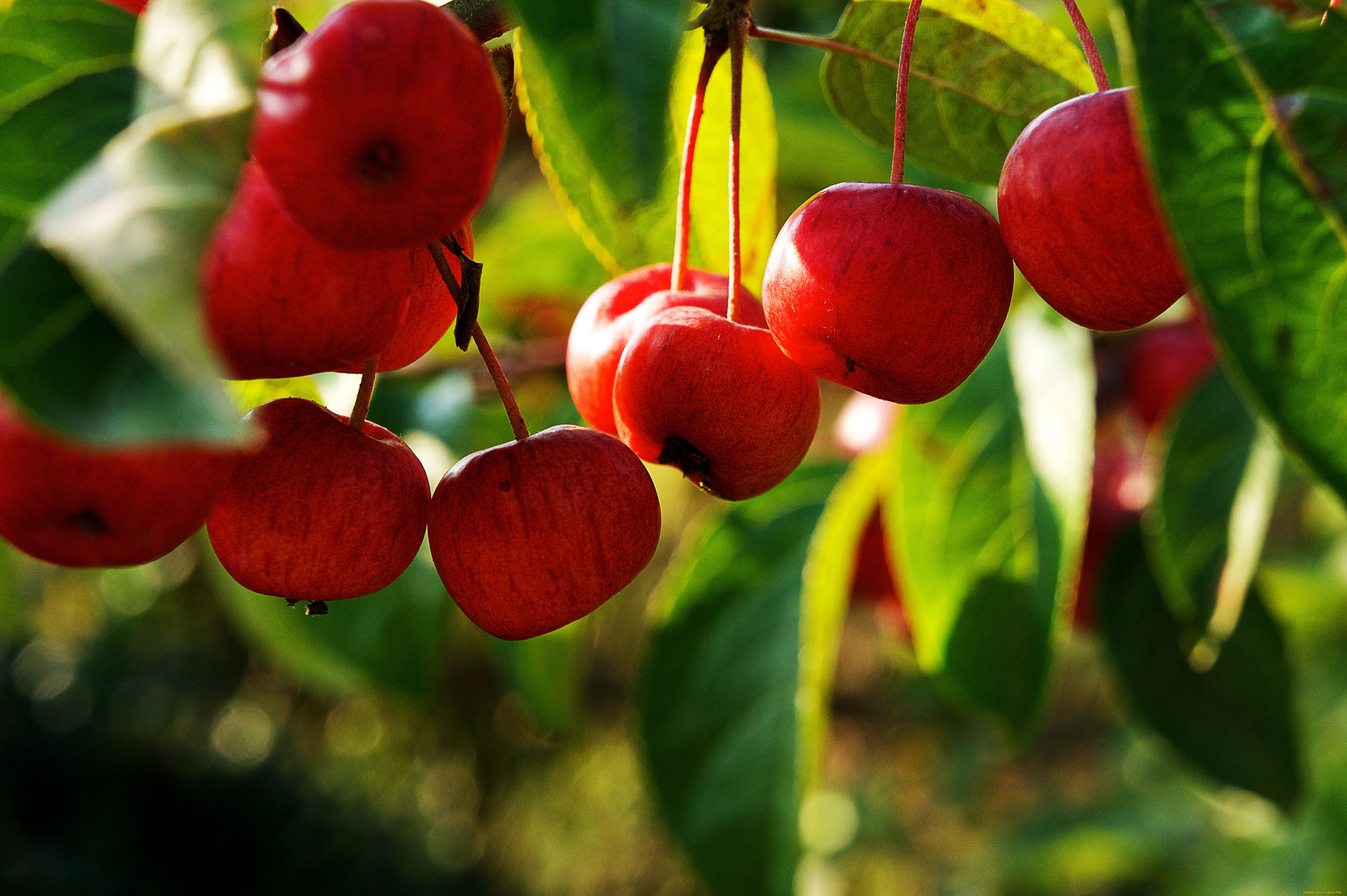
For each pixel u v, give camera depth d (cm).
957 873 127
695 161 36
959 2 33
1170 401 49
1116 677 48
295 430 31
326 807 162
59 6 29
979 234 31
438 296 32
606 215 36
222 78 27
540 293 55
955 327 30
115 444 26
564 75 27
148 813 147
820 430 73
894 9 33
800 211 31
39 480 28
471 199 29
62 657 161
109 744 150
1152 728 47
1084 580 49
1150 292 30
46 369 26
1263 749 47
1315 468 28
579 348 33
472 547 31
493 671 139
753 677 45
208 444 28
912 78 34
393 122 28
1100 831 90
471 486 31
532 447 31
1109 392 51
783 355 32
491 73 28
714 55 32
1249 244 28
